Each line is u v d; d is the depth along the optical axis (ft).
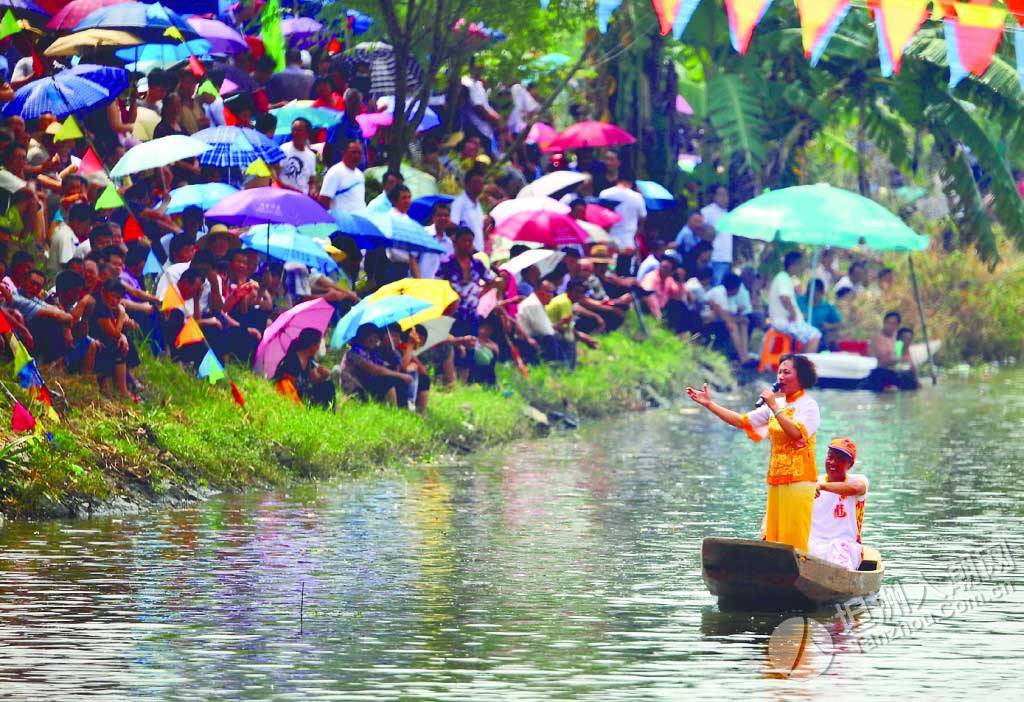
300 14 188.34
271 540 117.70
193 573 105.70
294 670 82.79
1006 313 293.64
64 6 154.81
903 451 175.11
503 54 213.46
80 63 154.10
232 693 78.38
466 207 185.26
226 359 153.38
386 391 165.58
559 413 193.06
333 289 166.71
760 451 175.11
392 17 180.45
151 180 157.58
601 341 225.15
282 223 148.15
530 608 97.96
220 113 165.68
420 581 105.09
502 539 120.78
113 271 137.28
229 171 164.35
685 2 102.83
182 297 147.95
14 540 114.83
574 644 89.25
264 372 154.10
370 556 112.88
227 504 132.05
